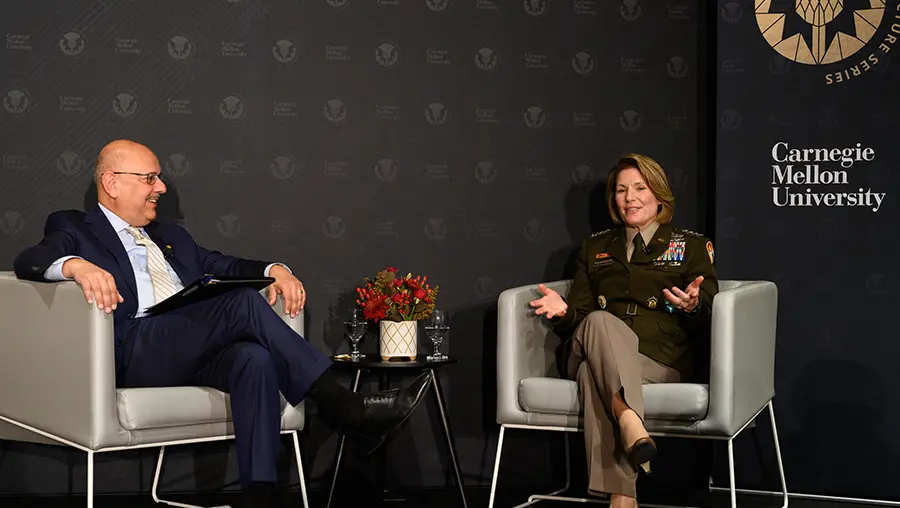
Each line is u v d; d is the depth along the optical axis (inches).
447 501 141.5
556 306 127.0
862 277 140.3
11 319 112.2
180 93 145.6
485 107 152.6
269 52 147.9
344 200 149.6
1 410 113.7
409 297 137.6
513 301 125.9
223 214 146.6
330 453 147.3
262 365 107.4
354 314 137.5
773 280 143.8
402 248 150.7
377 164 150.3
